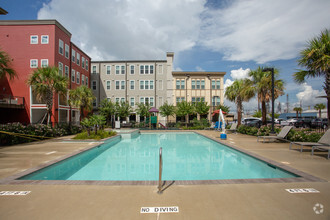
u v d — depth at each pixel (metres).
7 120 18.86
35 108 18.88
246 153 7.39
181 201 3.14
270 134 11.33
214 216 2.67
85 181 4.02
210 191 3.54
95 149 9.18
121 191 3.53
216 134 16.27
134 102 30.56
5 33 19.27
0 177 4.36
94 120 12.24
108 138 11.73
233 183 3.93
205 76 30.47
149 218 2.62
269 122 25.66
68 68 22.33
